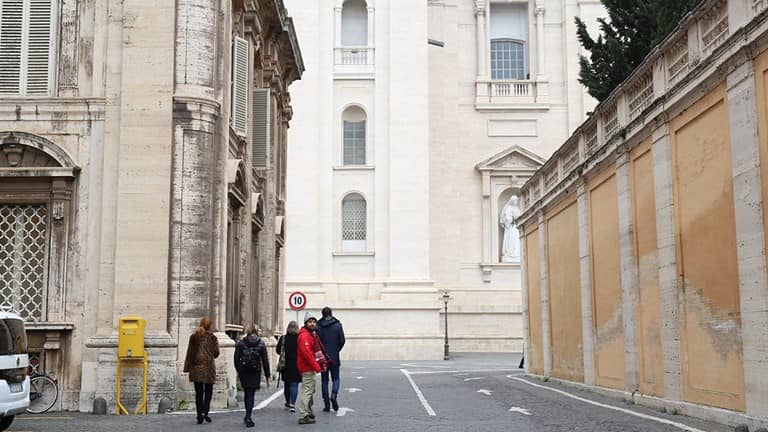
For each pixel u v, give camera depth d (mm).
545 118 57344
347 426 14227
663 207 15656
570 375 23734
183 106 17844
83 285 17547
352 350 49594
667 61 15633
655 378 16469
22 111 17969
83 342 17375
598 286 20672
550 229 26281
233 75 21547
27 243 17844
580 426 13625
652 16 28422
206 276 17688
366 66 52844
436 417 15508
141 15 18078
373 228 51625
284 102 32500
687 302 14758
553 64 57969
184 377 17172
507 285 55312
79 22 18359
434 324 50031
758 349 11867
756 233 11930
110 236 17562
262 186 26734
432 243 55531
